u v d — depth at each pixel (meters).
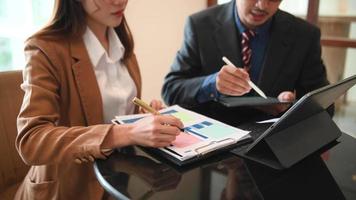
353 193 0.68
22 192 1.05
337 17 2.31
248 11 1.35
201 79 1.38
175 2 2.58
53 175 0.96
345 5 2.28
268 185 0.69
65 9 0.97
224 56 1.50
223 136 0.88
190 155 0.77
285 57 1.48
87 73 1.00
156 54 2.59
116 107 1.08
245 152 0.82
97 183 0.97
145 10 2.39
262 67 1.47
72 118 0.98
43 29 0.95
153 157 0.81
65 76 0.96
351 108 2.28
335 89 0.81
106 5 0.99
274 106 1.20
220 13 1.57
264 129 0.99
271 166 0.76
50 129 0.82
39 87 0.87
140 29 2.41
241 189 0.67
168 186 0.68
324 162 0.81
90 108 1.00
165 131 0.80
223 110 1.25
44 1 1.97
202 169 0.75
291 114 0.75
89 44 1.04
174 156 0.77
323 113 0.96
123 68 1.19
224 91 1.23
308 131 0.87
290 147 0.79
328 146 0.90
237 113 1.21
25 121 0.82
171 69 1.59
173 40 2.68
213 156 0.81
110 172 0.73
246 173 0.74
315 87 1.50
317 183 0.71
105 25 1.09
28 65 0.90
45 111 0.85
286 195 0.66
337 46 2.27
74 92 0.97
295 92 1.57
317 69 1.52
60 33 0.97
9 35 1.98
